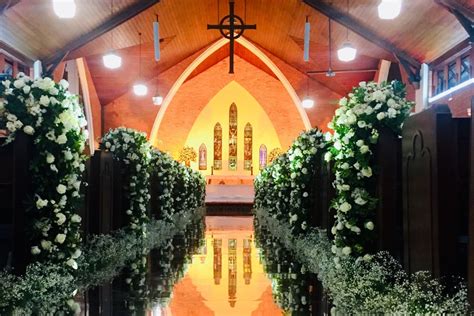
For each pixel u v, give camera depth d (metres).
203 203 24.34
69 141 6.09
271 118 27.84
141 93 17.70
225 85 27.86
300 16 16.08
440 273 4.32
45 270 5.59
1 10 10.72
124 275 7.16
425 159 4.61
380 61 19.28
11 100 5.84
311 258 7.86
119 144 10.06
